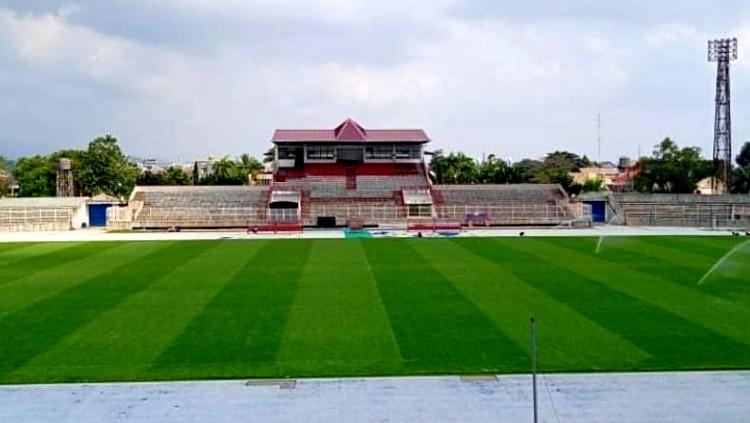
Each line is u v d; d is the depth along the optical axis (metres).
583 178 133.50
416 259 37.38
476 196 73.38
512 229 59.31
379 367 17.27
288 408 14.52
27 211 63.53
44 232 59.28
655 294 26.34
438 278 30.58
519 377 16.38
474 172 104.75
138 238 51.88
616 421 13.65
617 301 25.05
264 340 19.86
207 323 21.98
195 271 33.16
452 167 105.69
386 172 80.50
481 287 28.19
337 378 16.45
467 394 15.26
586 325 21.34
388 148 80.94
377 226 62.47
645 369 16.86
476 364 17.44
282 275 31.72
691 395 15.04
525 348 18.81
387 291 27.41
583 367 17.06
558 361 17.58
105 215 69.44
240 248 43.69
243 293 27.16
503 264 35.03
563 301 25.14
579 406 14.45
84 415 14.21
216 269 33.84
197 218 64.50
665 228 58.97
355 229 59.62
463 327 21.23
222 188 73.38
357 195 71.62
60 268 34.53
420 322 21.97
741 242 45.16
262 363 17.67
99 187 91.38
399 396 15.19
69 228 63.78
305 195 71.56
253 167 116.06
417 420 13.81
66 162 85.88
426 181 76.81
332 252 41.00
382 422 13.72
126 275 32.00
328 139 79.94
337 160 80.75
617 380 16.06
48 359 18.12
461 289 27.75
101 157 91.50
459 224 60.62
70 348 19.16
